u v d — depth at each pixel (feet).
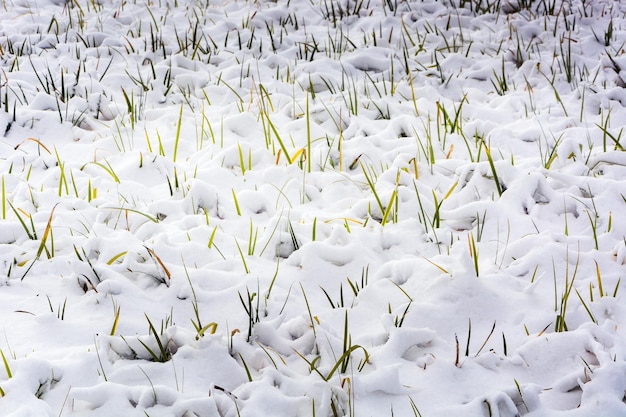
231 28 20.16
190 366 7.48
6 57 17.17
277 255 9.93
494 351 8.09
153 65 17.03
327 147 12.89
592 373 7.43
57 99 14.84
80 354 7.29
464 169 11.80
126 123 14.34
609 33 18.79
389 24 20.36
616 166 12.20
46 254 9.37
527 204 11.00
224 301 8.71
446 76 17.10
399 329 7.92
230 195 11.57
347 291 9.21
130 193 11.37
